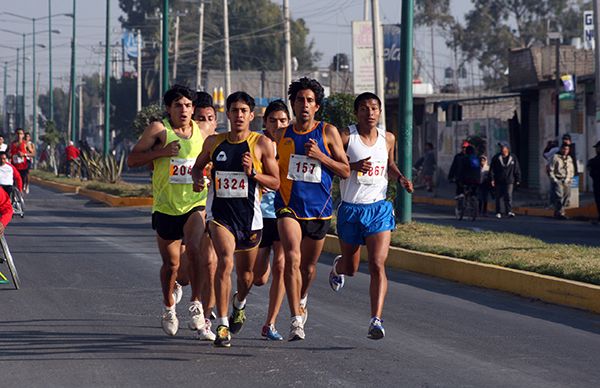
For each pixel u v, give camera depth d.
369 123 24.27
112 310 28.81
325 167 23.33
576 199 74.44
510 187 72.75
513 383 19.92
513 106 140.12
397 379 20.17
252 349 23.06
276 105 26.06
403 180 25.31
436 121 123.50
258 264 25.62
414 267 39.34
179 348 23.17
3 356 22.27
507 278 33.50
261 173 22.92
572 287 30.38
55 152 170.25
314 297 31.77
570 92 88.38
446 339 24.72
